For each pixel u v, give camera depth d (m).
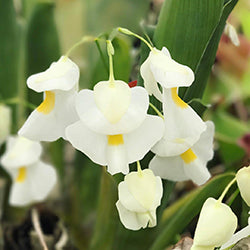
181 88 0.51
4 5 0.61
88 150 0.46
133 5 0.62
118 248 0.55
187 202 0.54
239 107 0.76
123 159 0.46
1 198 0.65
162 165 0.51
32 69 0.61
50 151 0.63
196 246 0.46
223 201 0.54
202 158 0.51
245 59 0.73
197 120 0.47
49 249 0.64
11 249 0.65
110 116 0.45
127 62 0.51
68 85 0.46
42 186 0.62
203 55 0.50
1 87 0.63
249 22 0.74
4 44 0.62
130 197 0.47
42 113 0.47
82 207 0.62
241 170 0.47
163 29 0.50
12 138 0.62
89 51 0.63
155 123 0.46
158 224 0.54
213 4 0.49
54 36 0.61
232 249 0.50
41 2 0.59
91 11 0.63
